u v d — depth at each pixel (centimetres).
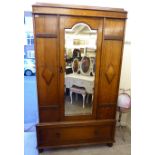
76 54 173
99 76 184
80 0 205
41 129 189
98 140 209
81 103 192
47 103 183
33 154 198
